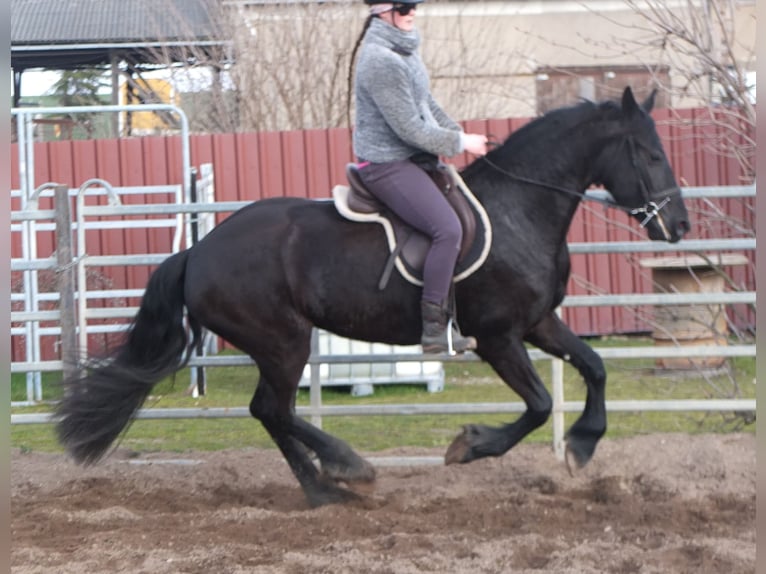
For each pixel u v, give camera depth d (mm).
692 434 11195
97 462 9234
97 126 24562
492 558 7309
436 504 9023
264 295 8656
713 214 14406
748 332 15562
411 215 8383
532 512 8633
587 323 18422
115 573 7113
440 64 22781
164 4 23297
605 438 11164
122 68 23844
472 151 8367
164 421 13500
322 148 18281
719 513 8578
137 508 9195
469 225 8445
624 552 7441
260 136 18328
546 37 22781
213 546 7727
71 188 18047
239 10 21984
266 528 8305
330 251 8617
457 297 8531
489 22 22938
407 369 15102
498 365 8734
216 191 18375
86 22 22953
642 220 8719
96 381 8828
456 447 8852
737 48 16391
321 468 9156
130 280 17703
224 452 11281
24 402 14320
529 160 8688
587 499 9242
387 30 8375
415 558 7336
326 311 8672
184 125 15281
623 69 22641
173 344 8977
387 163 8422
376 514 8656
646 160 8609
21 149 15680
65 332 11016
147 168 18078
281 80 22266
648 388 13773
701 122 13578
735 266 16844
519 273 8500
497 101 23172
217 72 22328
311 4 21906
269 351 8773
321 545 7852
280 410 8984
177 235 15203
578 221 17953
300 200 9102
